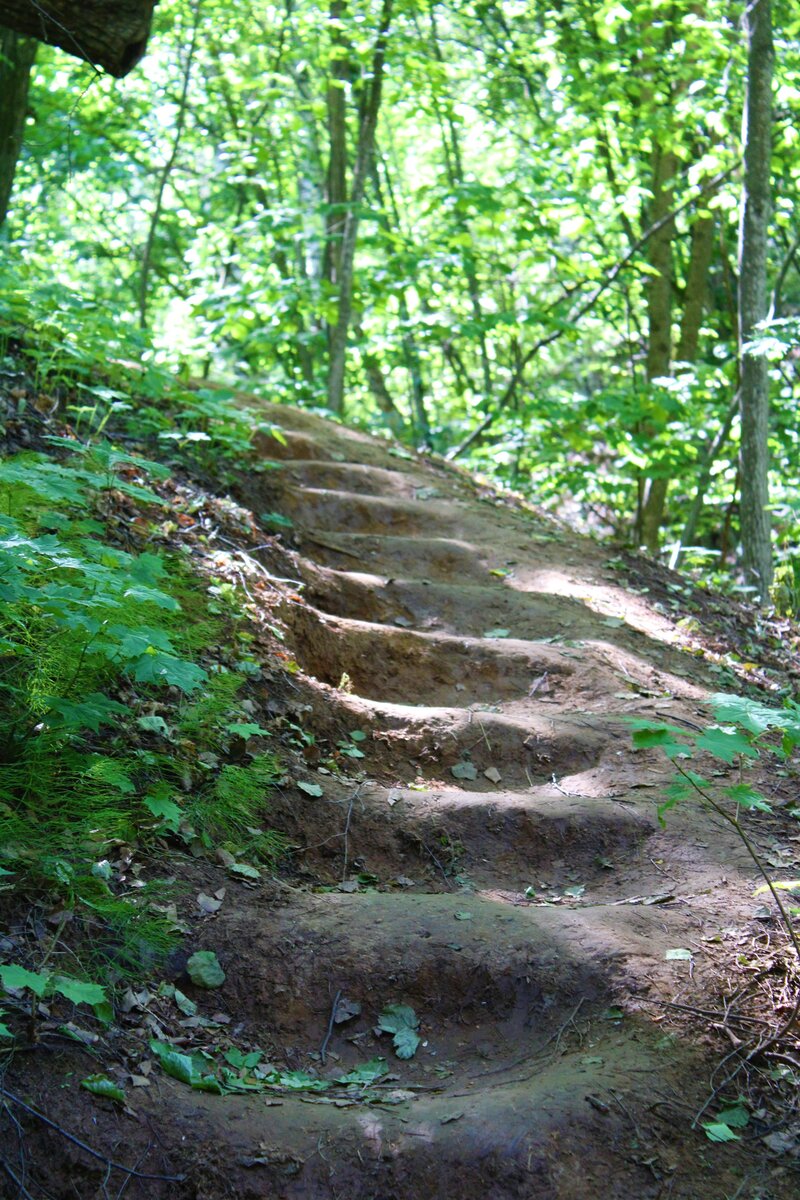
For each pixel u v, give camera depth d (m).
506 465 11.93
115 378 6.52
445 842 3.98
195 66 14.25
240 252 12.28
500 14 12.30
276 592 5.09
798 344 8.41
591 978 3.15
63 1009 2.75
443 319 10.71
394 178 17.09
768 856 3.92
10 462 4.00
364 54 10.52
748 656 6.43
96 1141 2.48
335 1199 2.50
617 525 12.73
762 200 8.06
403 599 5.90
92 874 3.15
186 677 3.12
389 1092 2.88
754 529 8.16
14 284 6.36
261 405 8.23
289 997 3.12
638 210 10.84
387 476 7.61
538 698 5.21
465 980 3.20
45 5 4.81
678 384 9.24
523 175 10.21
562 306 13.33
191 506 5.46
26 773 3.26
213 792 3.69
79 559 3.14
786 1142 2.68
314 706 4.52
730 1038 2.94
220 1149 2.54
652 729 2.83
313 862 3.77
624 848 4.03
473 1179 2.52
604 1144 2.60
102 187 14.22
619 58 10.30
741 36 9.73
